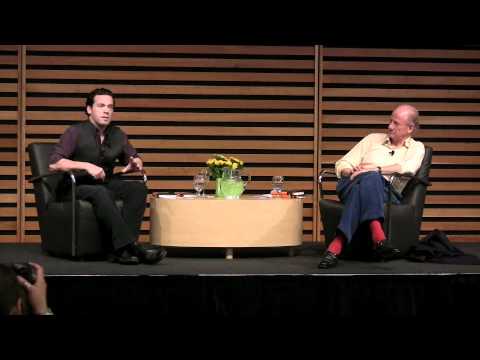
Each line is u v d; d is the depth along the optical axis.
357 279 4.83
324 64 7.71
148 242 7.69
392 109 7.77
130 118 7.62
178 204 5.79
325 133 7.73
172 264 5.38
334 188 7.75
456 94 7.80
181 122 7.70
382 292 4.84
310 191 7.79
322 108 7.72
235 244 5.77
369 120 7.75
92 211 5.48
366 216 5.32
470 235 7.88
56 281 4.69
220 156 6.02
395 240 5.70
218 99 7.68
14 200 7.60
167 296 4.75
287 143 7.71
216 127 7.68
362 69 7.73
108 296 4.72
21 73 7.56
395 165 5.73
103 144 5.86
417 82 7.77
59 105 7.59
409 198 5.84
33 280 1.84
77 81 7.64
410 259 5.69
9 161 7.61
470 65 7.79
